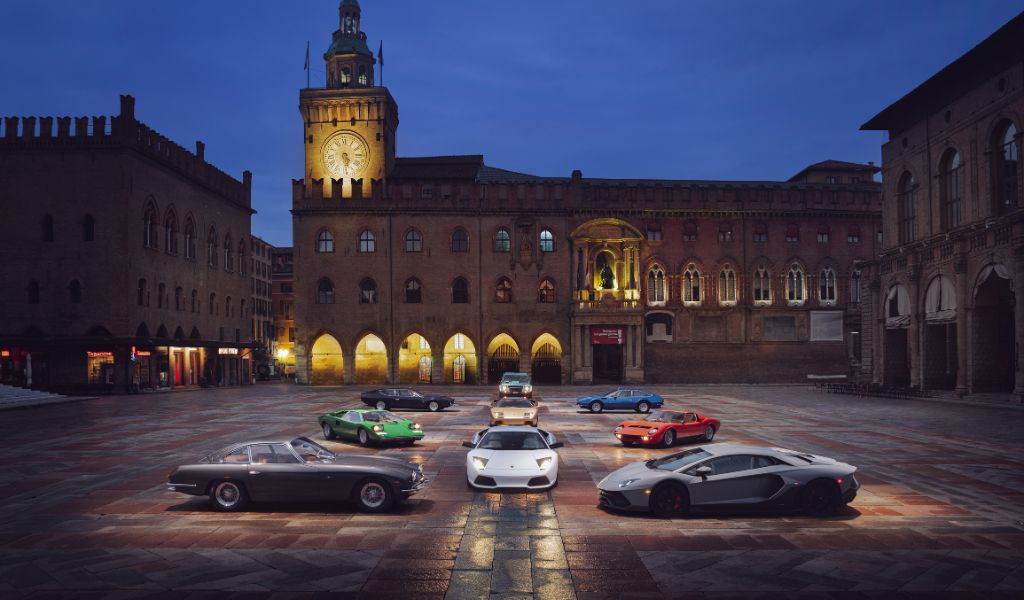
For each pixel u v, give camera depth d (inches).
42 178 2100.1
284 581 382.0
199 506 562.3
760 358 2625.5
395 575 392.2
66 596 359.3
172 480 549.0
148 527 496.7
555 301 2593.5
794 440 955.3
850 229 2679.6
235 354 2842.0
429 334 2568.9
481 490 621.9
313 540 462.6
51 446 915.4
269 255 4296.3
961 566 405.4
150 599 354.9
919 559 418.6
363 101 2623.0
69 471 726.5
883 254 2015.3
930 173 1827.0
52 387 2054.6
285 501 546.3
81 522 511.8
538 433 677.3
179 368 2411.4
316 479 540.4
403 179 2620.6
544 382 2598.4
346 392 2155.5
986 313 1636.3
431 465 761.6
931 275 1790.1
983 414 1321.4
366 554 431.8
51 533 482.0
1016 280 1453.0
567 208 2608.3
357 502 538.9
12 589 369.7
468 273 2586.1
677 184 2783.0
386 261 2578.7
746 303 2628.0
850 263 2672.2
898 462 765.9
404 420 936.3
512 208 2603.3
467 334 2568.9
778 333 2637.8
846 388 1998.0
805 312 2645.2
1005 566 405.7
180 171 2400.3
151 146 2230.6
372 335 2571.4
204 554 432.5
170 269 2346.2
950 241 1694.1
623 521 511.2
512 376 1708.9
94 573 396.2
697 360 2615.7
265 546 449.1
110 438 996.6
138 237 2138.3
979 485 637.9
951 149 1754.4
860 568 402.3
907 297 1899.6
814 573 393.7
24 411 1464.1
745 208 2647.6
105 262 2078.0
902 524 500.1
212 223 2691.9
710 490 521.3
